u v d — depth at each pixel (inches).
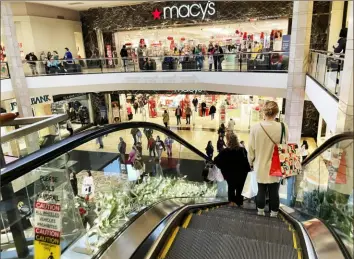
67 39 669.9
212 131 621.9
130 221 120.2
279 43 556.1
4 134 136.7
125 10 652.1
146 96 676.7
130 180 167.6
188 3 599.5
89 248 99.5
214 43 615.8
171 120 676.7
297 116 351.6
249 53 399.2
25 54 584.1
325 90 246.4
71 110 661.9
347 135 77.8
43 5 602.9
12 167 66.7
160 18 629.6
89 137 102.7
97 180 137.4
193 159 338.6
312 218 131.3
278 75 370.6
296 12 326.6
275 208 146.5
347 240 79.3
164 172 241.1
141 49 594.9
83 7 659.4
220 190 263.7
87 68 498.6
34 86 473.1
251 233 121.6
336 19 490.3
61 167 98.8
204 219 135.9
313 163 157.6
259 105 582.6
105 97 692.1
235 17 577.9
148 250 97.0
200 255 97.2
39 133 186.4
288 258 94.3
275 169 132.6
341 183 85.1
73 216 102.4
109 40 703.7
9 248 73.7
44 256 77.0
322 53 276.1
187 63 460.1
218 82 439.2
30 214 79.2
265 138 134.1
